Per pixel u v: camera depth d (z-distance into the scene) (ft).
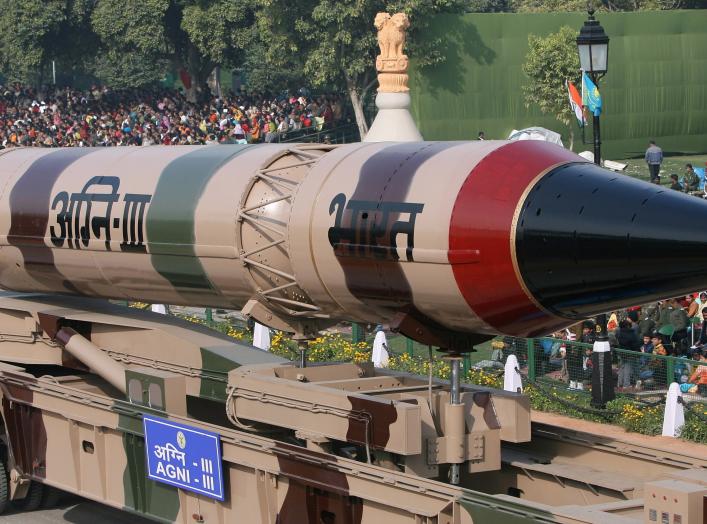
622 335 150.00
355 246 75.51
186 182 89.15
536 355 149.28
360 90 389.60
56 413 91.04
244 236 84.38
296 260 80.38
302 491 73.05
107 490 87.76
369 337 166.81
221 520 78.89
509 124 355.77
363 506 69.46
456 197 71.51
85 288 101.65
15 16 511.81
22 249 101.71
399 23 226.58
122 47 504.02
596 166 72.79
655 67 367.25
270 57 401.70
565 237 68.54
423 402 76.69
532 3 569.64
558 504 75.10
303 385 77.77
